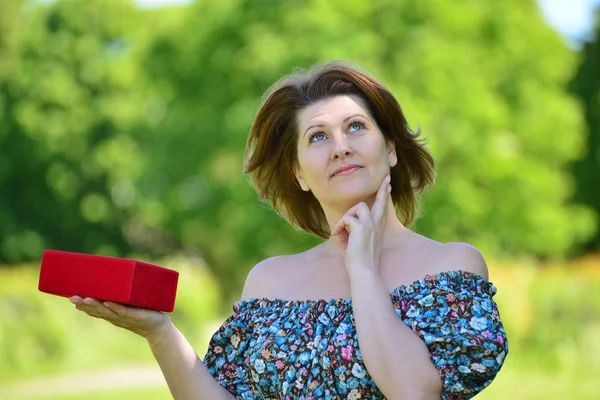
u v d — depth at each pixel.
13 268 47.19
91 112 47.28
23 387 21.70
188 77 35.72
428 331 4.21
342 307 4.43
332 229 4.68
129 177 42.12
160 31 38.38
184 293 27.59
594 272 25.55
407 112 30.81
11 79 46.94
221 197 36.41
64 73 47.03
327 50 30.89
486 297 4.34
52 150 47.09
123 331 27.05
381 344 4.09
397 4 32.91
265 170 5.01
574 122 36.59
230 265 45.53
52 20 47.66
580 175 44.28
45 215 48.88
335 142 4.55
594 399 18.03
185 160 36.28
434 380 4.09
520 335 22.83
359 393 4.21
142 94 43.47
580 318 22.59
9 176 47.81
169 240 50.50
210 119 34.97
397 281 4.41
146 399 19.36
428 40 32.56
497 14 35.62
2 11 46.03
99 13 47.91
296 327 4.47
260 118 4.89
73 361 25.59
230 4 33.78
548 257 39.09
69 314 26.12
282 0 33.03
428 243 4.51
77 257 4.27
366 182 4.52
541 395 18.58
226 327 4.75
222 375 4.74
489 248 34.34
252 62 32.22
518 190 34.31
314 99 4.68
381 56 32.62
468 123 32.66
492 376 4.17
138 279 4.27
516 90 36.25
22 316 25.09
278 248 34.19
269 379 4.45
